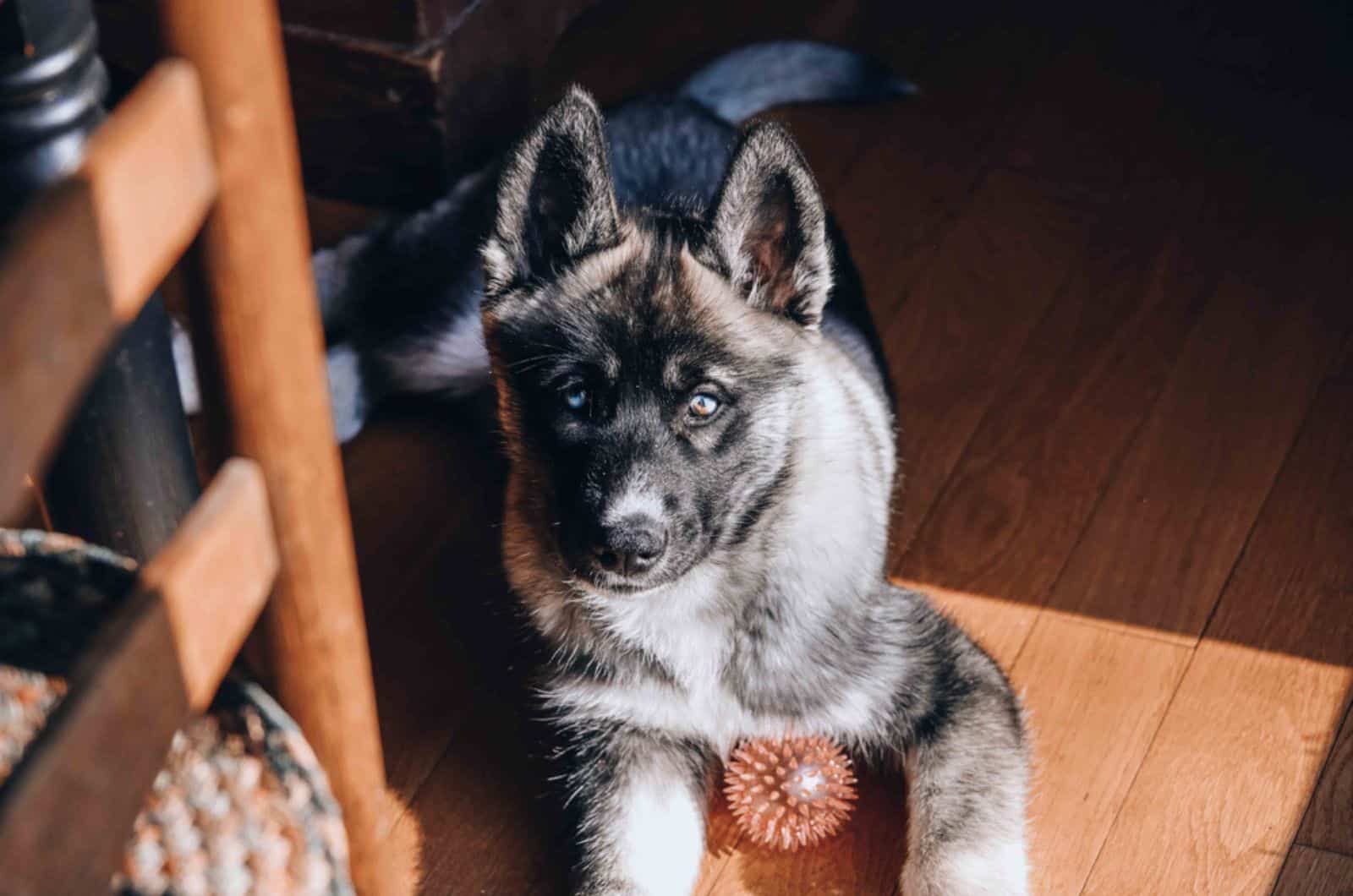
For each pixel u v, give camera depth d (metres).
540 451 1.11
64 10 0.95
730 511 1.11
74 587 0.85
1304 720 1.17
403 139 1.43
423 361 1.35
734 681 1.14
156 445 1.03
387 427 1.35
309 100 1.43
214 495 0.84
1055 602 1.23
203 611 0.83
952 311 1.39
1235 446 1.30
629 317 1.09
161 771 0.83
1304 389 1.33
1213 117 1.52
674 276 1.10
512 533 1.17
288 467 0.87
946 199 1.46
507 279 1.12
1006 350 1.36
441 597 1.25
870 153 1.50
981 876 1.07
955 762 1.11
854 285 1.32
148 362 1.01
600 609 1.14
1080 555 1.25
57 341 0.76
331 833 0.85
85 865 0.79
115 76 1.41
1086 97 1.54
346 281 1.38
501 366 1.13
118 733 0.79
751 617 1.13
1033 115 1.52
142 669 0.80
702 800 1.14
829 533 1.13
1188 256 1.42
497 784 1.16
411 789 1.16
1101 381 1.34
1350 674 1.19
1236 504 1.27
